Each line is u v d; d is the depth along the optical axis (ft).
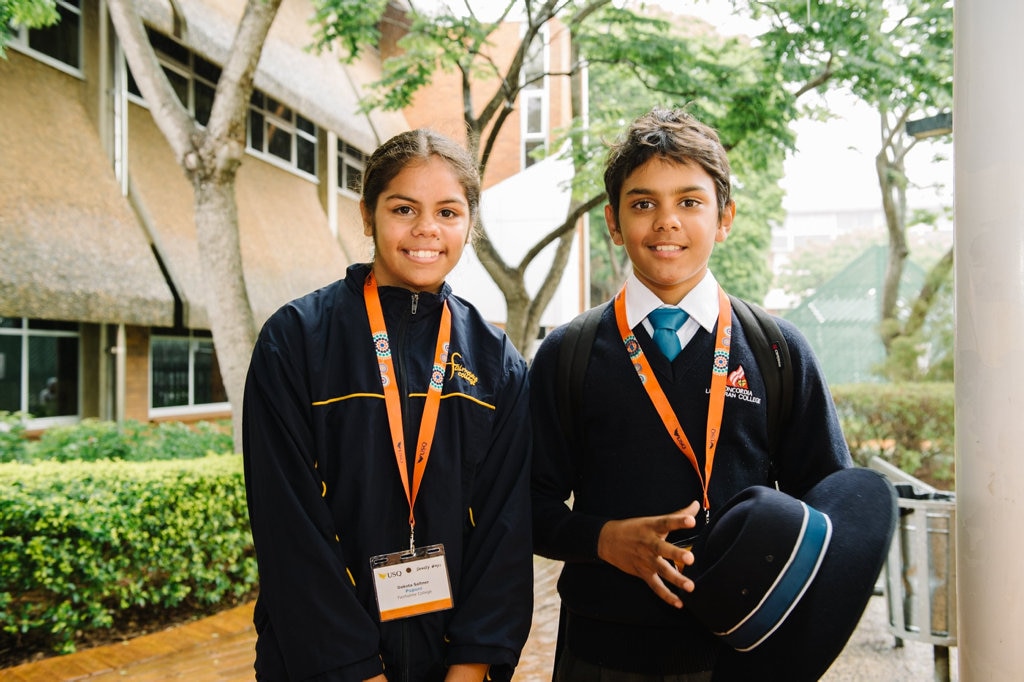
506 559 5.44
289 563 5.00
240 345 19.95
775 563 4.84
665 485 5.68
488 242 27.14
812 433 5.88
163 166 28.32
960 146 5.74
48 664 12.97
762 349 5.90
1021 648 5.40
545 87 42.60
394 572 5.24
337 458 5.29
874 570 4.97
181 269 26.76
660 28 24.27
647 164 5.76
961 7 5.74
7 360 24.76
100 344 27.04
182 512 15.03
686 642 5.59
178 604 16.05
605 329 6.19
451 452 5.50
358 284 5.78
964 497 5.70
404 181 5.57
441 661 5.38
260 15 18.80
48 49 24.34
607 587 5.73
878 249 44.52
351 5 21.84
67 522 13.26
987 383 5.51
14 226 20.83
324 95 36.32
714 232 5.90
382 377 5.51
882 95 22.15
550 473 6.20
